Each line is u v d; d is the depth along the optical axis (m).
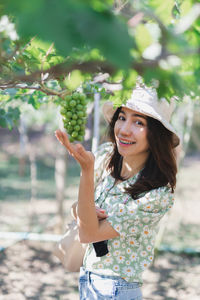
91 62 0.89
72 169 9.97
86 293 1.97
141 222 1.83
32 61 1.30
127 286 1.88
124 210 1.79
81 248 2.06
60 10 0.49
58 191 5.07
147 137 1.87
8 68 1.18
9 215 6.02
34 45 1.22
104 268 1.88
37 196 7.29
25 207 6.52
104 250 1.85
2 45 1.06
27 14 0.47
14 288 3.75
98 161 2.22
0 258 4.34
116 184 2.00
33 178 5.27
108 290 1.86
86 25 0.51
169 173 1.87
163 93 0.90
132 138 1.88
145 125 1.87
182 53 0.67
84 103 1.48
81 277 2.03
